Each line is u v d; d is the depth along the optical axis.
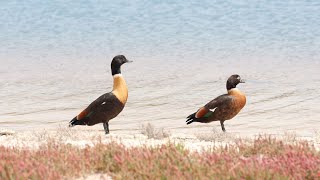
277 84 28.28
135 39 40.53
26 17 48.56
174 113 24.20
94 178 10.73
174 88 27.98
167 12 48.81
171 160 10.86
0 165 10.53
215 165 10.73
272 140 13.09
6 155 11.27
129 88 28.17
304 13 46.41
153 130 18.22
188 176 10.12
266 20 44.81
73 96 27.20
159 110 24.70
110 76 30.86
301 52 35.50
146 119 23.36
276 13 46.84
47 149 12.12
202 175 10.18
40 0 55.59
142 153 11.25
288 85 28.05
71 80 30.03
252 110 24.45
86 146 12.94
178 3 52.09
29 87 28.70
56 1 54.78
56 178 10.27
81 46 38.88
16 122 22.75
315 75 29.86
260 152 12.54
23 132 18.62
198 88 27.92
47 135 16.98
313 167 10.54
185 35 41.19
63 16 48.62
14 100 26.39
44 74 31.31
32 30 44.09
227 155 11.37
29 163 10.59
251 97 26.34
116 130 21.20
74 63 34.09
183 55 35.50
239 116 23.64
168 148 11.59
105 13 49.28
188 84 28.64
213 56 35.06
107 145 11.94
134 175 10.48
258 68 31.80
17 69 32.66
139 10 49.88
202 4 51.38
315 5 49.34
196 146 14.21
